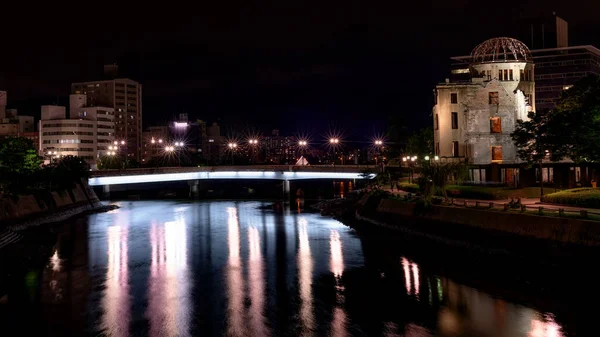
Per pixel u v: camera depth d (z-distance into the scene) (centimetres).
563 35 16738
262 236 7288
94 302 4106
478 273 4612
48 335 3422
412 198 7219
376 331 3356
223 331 3425
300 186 18462
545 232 4562
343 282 4544
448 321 3484
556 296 3869
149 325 3569
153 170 13250
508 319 3466
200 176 14250
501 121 8719
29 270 5222
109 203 13112
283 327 3469
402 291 4191
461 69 15838
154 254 6019
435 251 5659
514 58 9300
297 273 4938
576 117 5950
